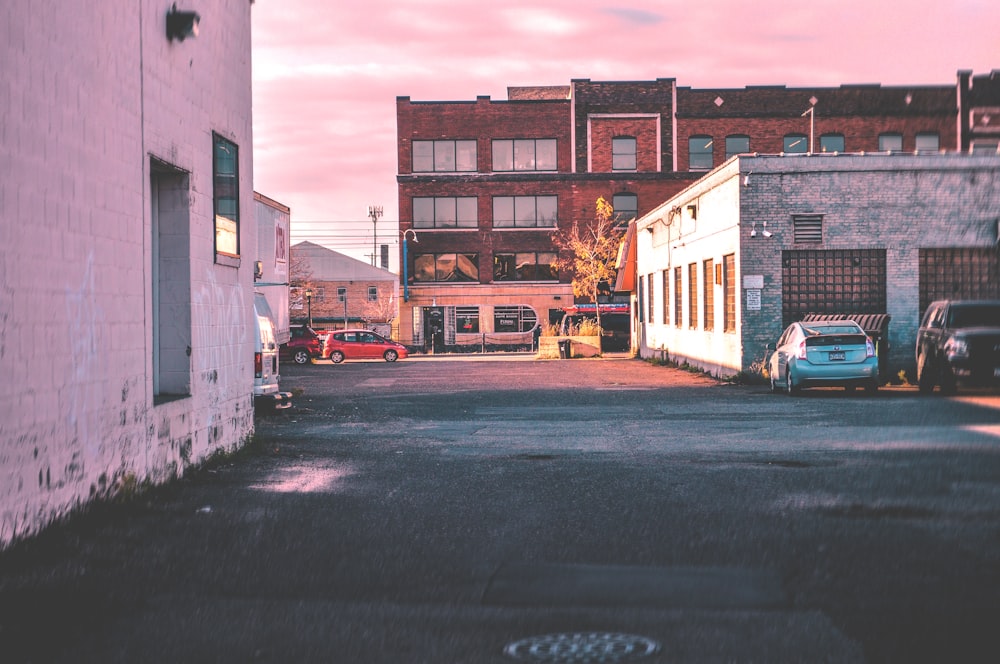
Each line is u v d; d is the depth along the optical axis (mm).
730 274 29578
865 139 66312
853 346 22812
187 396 11961
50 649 5426
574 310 67625
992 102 65812
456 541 8078
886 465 12086
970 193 27484
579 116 67750
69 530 8500
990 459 12562
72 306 8711
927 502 9633
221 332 13375
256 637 5613
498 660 5188
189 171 12039
